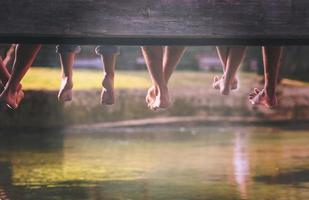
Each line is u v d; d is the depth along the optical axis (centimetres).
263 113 1811
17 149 1253
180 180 887
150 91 533
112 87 494
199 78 1988
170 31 375
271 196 776
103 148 1267
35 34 370
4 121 1614
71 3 371
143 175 930
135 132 1622
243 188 827
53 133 1590
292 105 1811
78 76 1900
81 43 393
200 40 389
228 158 1108
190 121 1781
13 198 768
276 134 1543
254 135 1522
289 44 401
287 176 914
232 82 540
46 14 370
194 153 1182
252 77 1909
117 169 986
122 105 1767
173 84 1891
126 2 373
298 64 2055
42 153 1190
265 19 377
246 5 376
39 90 1652
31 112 1639
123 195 785
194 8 375
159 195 784
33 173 949
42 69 1908
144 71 2125
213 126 1781
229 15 376
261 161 1067
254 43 401
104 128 1709
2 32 369
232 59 522
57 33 371
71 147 1286
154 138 1466
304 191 805
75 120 1698
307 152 1187
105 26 372
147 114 1791
